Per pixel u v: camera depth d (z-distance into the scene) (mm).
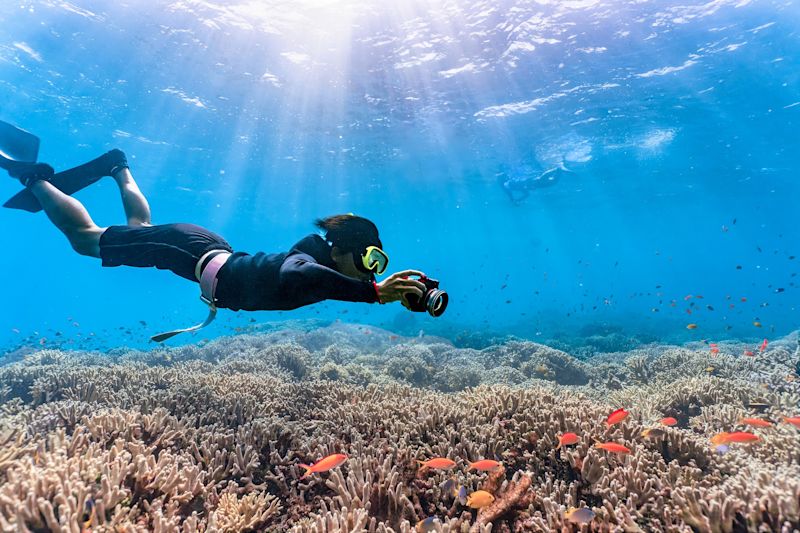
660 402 7234
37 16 17422
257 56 19891
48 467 3301
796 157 35406
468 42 18719
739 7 16547
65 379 7164
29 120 26891
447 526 3211
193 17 17562
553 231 84938
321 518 3389
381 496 3779
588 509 3238
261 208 54531
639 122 27078
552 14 17094
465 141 30250
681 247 135500
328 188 43781
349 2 16891
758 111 25625
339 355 15219
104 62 20484
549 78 21500
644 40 18469
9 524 2674
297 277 2197
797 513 3062
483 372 12750
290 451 4660
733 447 4832
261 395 6668
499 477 3910
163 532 3125
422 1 16672
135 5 16953
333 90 22703
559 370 13367
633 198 51125
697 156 34375
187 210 54312
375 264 2328
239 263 2590
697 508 3336
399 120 26516
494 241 106312
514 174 39031
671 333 31734
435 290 2057
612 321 40750
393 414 5348
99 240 3143
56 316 146875
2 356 17547
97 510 3064
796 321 40188
